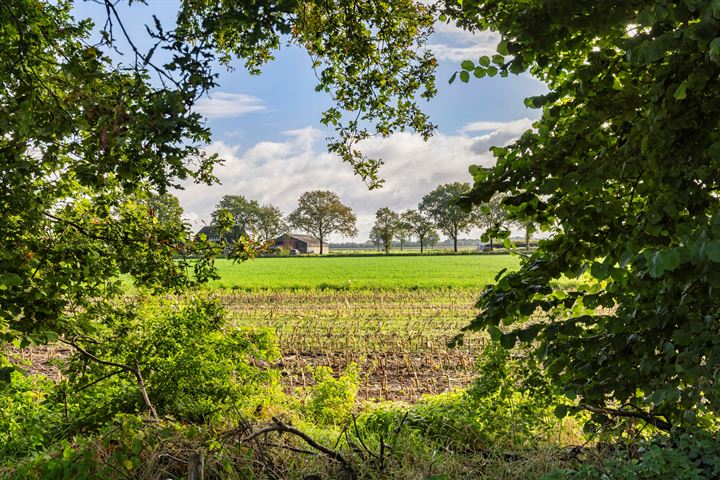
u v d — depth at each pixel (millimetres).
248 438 5094
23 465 4785
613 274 4434
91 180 4777
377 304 27594
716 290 3877
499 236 5469
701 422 4684
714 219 3078
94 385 7516
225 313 8070
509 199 4723
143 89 3998
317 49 7551
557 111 4574
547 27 4012
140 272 6949
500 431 6355
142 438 5254
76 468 4508
